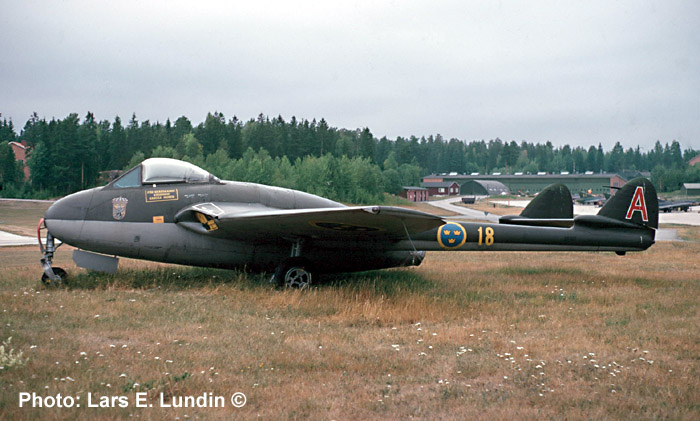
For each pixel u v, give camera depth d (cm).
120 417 403
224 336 642
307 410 432
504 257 1812
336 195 9138
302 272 1027
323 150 13762
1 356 509
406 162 19275
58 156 8694
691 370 547
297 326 707
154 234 1046
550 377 520
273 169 8756
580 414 430
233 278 1107
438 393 475
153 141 11269
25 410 405
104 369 504
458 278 1210
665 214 6288
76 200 1037
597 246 1306
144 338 624
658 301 934
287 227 982
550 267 1462
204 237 1066
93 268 1055
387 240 1135
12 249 2041
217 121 12375
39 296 848
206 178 1108
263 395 457
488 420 418
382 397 462
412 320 764
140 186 1059
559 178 16812
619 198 1320
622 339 667
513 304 898
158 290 955
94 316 710
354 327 720
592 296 977
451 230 1199
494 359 573
